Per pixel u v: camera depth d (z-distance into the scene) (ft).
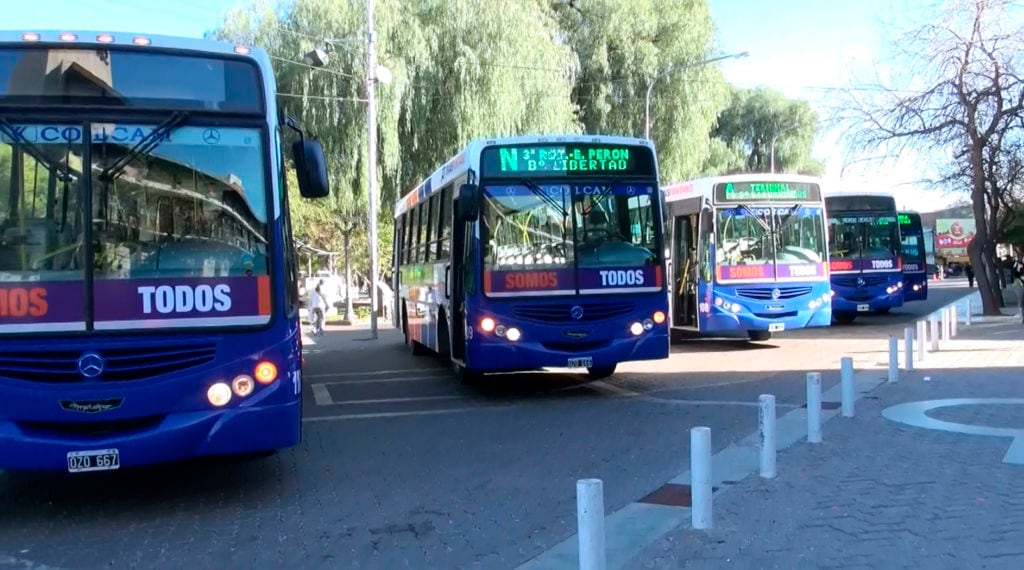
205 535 20.48
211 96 22.34
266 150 22.54
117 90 21.67
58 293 20.59
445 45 93.09
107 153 21.38
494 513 21.57
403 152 94.58
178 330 21.24
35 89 21.20
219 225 21.94
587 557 14.88
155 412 20.84
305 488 24.72
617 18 108.78
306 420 36.27
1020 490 21.26
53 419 20.27
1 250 20.49
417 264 54.90
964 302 103.86
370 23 81.15
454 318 40.63
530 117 95.76
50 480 26.05
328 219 112.27
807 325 57.06
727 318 55.67
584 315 37.58
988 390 36.58
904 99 77.66
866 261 77.56
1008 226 97.09
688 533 19.02
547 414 35.45
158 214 21.54
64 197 20.99
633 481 24.13
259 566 18.28
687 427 31.45
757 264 56.29
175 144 21.90
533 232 37.73
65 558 19.03
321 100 89.30
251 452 21.83
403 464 27.40
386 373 52.95
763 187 57.06
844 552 17.47
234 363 21.53
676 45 111.75
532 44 95.86
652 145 39.45
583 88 110.83
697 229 57.52
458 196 37.83
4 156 20.84
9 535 20.76
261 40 90.99
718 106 117.70
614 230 38.45
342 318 117.08
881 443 26.96
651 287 38.42
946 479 22.49
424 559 18.40
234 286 21.74
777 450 26.61
